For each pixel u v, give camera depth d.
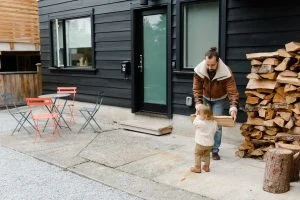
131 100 8.00
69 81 9.80
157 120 7.46
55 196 4.16
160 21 7.43
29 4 13.96
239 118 5.97
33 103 6.75
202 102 5.33
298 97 4.76
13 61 15.30
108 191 4.29
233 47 6.01
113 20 8.27
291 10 5.27
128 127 7.43
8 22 13.26
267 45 5.59
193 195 4.07
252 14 5.71
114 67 8.38
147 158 5.49
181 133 6.97
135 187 4.36
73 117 9.21
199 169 4.77
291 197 3.97
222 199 3.95
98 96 8.16
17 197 4.15
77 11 9.26
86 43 9.30
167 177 4.67
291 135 4.77
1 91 10.96
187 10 6.82
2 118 9.40
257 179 4.52
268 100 5.02
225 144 6.14
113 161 5.38
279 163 4.02
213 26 6.48
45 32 10.55
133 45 7.80
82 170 5.01
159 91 7.61
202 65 5.12
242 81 5.93
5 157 5.75
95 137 6.92
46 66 10.69
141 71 7.89
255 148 5.33
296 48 4.71
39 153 5.89
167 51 7.07
